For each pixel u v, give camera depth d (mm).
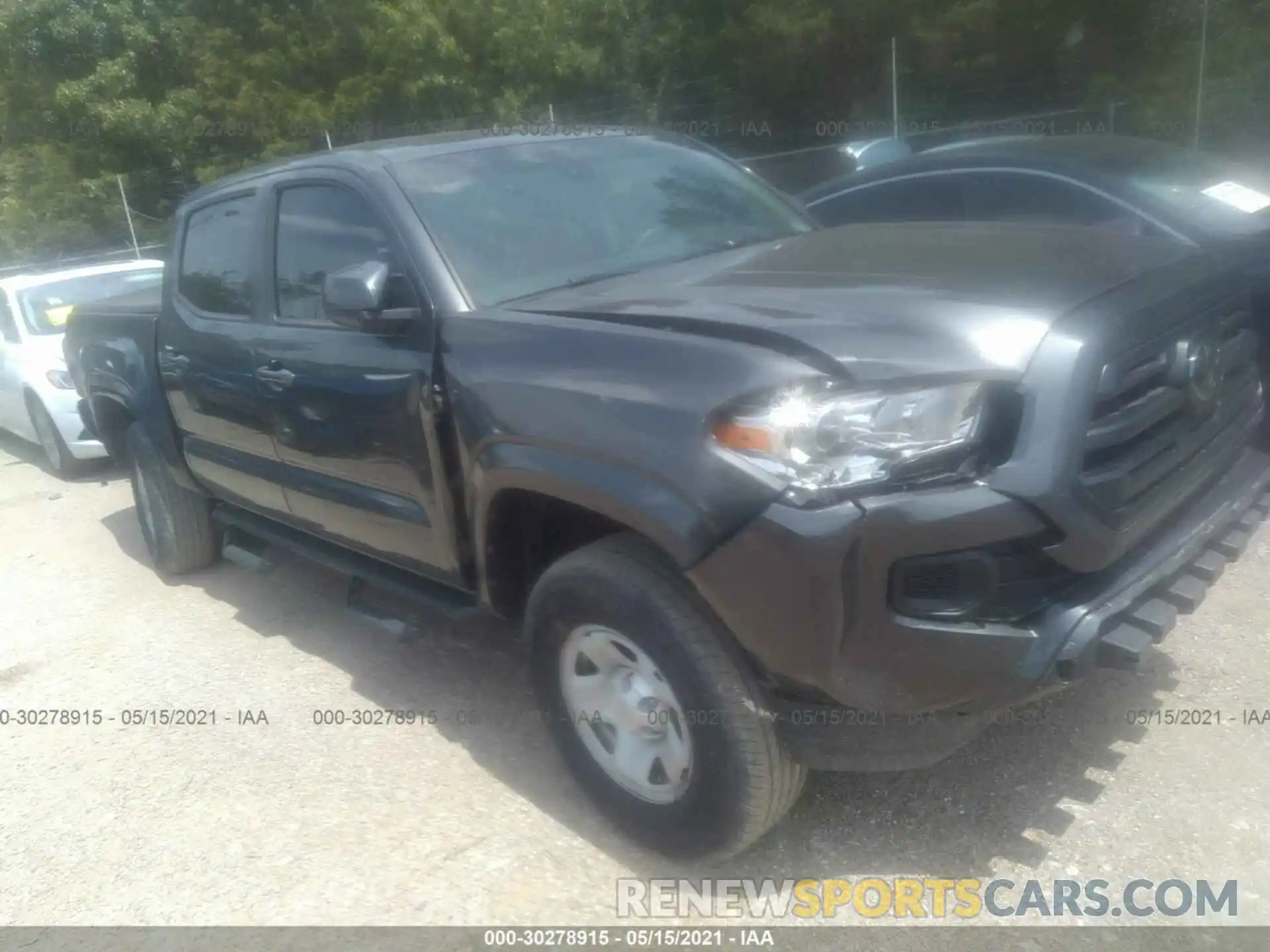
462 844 3482
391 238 3867
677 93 21391
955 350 2742
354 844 3545
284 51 22797
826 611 2648
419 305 3709
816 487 2625
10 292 9367
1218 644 4090
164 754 4242
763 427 2684
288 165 4598
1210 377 3199
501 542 3547
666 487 2830
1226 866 3041
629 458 2904
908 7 18625
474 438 3391
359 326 3729
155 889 3445
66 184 23781
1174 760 3475
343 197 4164
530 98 22016
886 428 2658
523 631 3629
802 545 2615
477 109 22031
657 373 2938
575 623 3260
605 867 3309
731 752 2934
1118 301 2965
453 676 4586
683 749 3104
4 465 9844
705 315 3090
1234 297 3416
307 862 3477
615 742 3352
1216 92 14539
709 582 2773
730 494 2707
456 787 3793
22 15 24234
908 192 6234
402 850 3484
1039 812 3328
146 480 5988
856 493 2629
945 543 2637
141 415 5594
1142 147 5969
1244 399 3596
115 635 5469
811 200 6668
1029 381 2727
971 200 5996
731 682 2900
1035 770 3514
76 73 24859
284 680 4738
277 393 4348
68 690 4910
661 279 3691
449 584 3920
